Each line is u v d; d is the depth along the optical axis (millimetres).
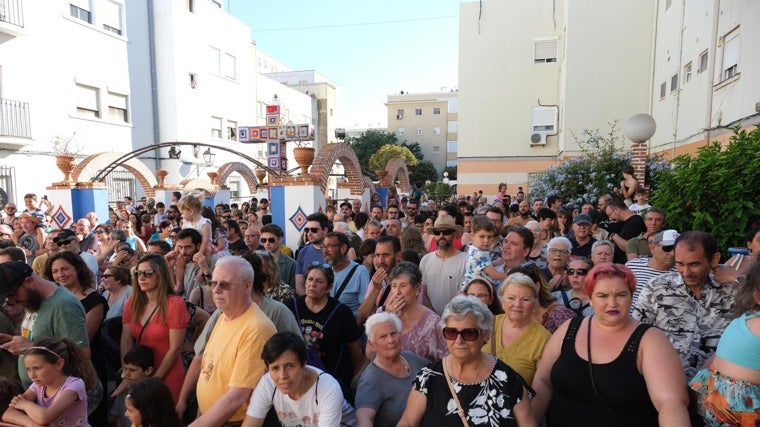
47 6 14383
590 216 6020
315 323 3447
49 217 10812
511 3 19703
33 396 2963
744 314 2098
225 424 2734
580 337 2322
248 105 25266
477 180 20406
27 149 13680
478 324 2258
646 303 2914
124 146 17766
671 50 14008
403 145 56938
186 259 4762
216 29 22250
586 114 17234
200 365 3174
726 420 2023
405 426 2363
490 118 20156
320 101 39031
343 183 13922
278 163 18875
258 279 3215
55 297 3324
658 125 15391
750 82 8562
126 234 7148
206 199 15766
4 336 3361
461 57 20359
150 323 3471
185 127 20047
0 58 12992
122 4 17641
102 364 3791
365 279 4555
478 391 2279
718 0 10172
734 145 5402
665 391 1983
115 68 17312
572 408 2271
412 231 5480
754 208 4973
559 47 19219
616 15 16875
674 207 5605
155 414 2865
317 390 2512
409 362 2893
